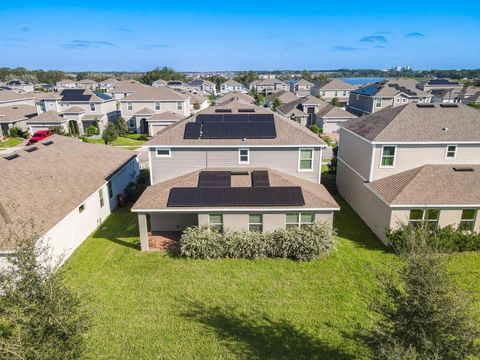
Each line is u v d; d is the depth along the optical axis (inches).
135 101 2130.9
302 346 483.5
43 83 6136.8
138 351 471.8
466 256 722.2
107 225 888.3
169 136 852.6
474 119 871.7
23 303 311.9
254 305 569.0
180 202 725.3
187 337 498.6
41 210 677.3
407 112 890.1
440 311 318.7
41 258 511.5
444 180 778.8
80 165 936.3
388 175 851.4
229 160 845.8
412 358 303.7
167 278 644.1
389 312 362.9
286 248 700.7
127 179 1118.4
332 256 722.8
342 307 563.2
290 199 732.7
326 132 2231.8
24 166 799.1
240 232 729.6
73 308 348.5
